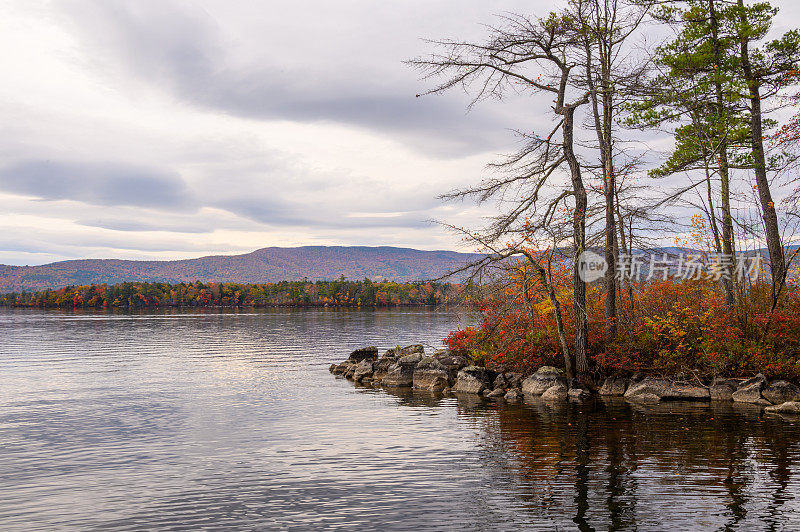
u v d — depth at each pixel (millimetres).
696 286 26219
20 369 38844
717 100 27219
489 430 17266
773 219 25141
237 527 9852
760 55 26469
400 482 12172
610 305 25422
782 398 20453
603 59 25203
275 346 58531
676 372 23359
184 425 19406
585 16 23688
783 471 12219
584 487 11461
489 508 10422
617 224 24594
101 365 41219
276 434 17578
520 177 24219
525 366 26641
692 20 27391
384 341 63719
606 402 21938
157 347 57688
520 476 12344
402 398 24609
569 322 26609
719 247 24203
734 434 15852
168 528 9906
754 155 26250
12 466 14336
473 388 25938
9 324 108062
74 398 26094
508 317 26469
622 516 9828
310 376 34250
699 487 11273
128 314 167750
